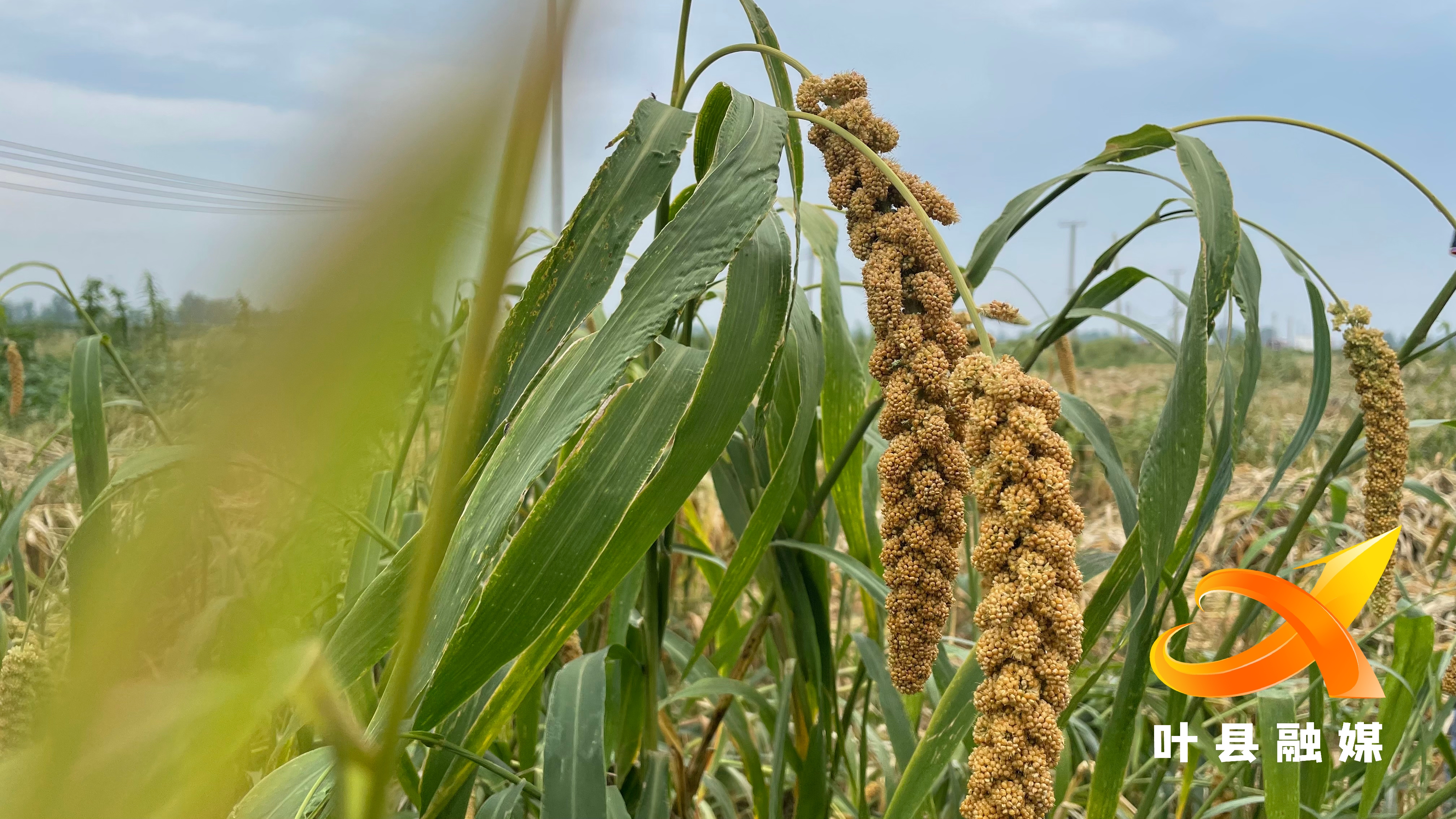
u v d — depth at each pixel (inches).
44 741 5.6
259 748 28.3
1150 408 152.0
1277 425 128.0
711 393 26.6
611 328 24.9
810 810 35.4
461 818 32.9
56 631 5.8
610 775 36.9
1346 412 133.5
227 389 4.6
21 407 57.6
